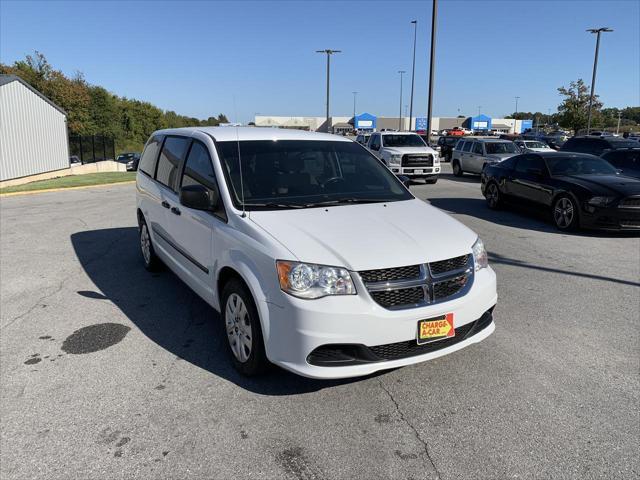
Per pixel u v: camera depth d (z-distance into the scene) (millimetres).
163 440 2963
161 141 5965
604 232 9336
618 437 3000
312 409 3291
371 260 3242
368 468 2734
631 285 6000
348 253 3275
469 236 3822
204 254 4254
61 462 2770
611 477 2660
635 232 9297
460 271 3520
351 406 3332
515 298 5508
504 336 4469
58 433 3027
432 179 18406
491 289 3727
